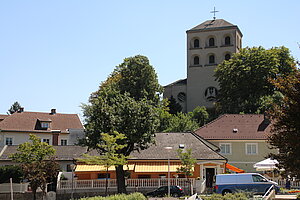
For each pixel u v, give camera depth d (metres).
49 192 47.03
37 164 43.06
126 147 46.56
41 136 70.44
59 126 73.88
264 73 83.31
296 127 22.30
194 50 113.44
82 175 50.78
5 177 49.84
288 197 32.03
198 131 63.00
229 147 60.25
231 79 87.69
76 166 49.28
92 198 28.34
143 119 46.28
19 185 48.09
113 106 47.12
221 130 62.50
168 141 54.94
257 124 62.75
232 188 39.00
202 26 115.69
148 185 47.69
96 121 46.19
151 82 82.12
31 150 48.88
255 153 59.41
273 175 47.41
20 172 49.75
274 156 24.16
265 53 86.56
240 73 86.00
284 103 23.45
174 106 106.06
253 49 90.62
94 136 45.91
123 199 28.86
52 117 75.81
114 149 43.41
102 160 42.41
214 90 109.75
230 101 86.69
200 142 54.28
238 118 64.69
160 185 47.56
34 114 74.94
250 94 85.00
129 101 47.25
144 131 46.06
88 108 47.38
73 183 47.59
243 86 85.25
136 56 83.56
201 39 113.69
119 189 44.91
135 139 45.31
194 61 113.69
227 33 112.19
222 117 65.38
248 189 38.62
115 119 45.91
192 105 110.44
